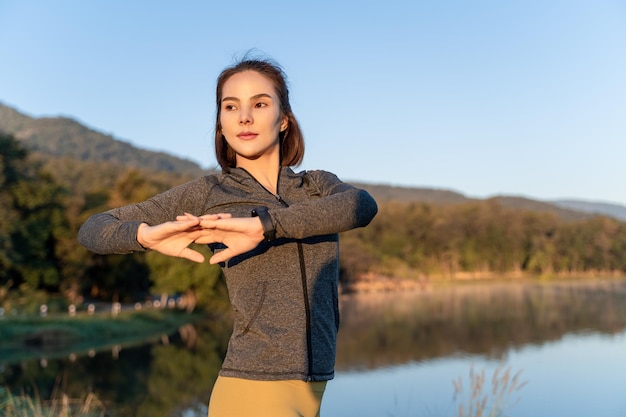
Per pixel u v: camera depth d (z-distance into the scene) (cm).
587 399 1403
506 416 564
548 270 8312
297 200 176
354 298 4984
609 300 4512
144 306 3819
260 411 151
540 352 2236
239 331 161
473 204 9481
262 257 160
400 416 1175
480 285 6694
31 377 1677
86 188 7438
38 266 3494
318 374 159
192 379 1742
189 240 146
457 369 1911
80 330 2573
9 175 3516
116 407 1350
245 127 173
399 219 8019
